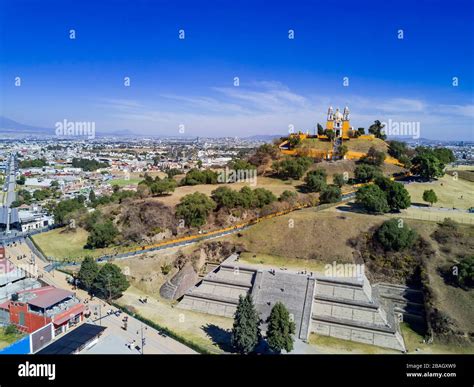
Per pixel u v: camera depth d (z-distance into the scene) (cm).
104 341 7994
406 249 10856
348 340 8456
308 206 14162
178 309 9788
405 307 9656
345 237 11544
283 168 17762
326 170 18012
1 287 10575
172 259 11881
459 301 9006
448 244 10631
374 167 17650
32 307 8738
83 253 13538
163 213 13988
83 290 10669
